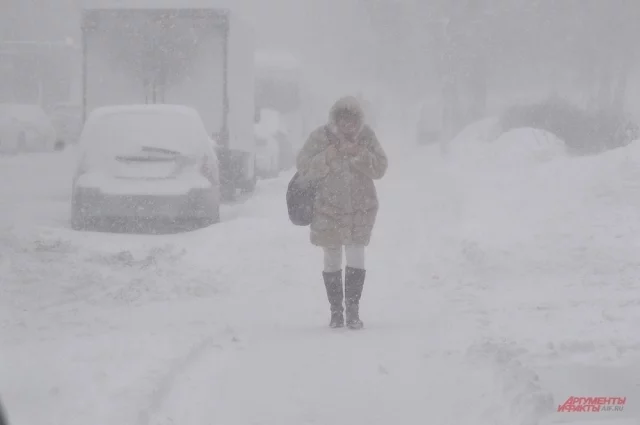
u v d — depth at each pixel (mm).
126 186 21672
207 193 22078
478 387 8727
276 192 36375
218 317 13180
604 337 10797
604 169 22531
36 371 9180
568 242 17578
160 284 15359
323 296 15266
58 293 14500
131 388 8406
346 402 8484
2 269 15539
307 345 11016
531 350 10180
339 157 12500
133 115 22641
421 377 9258
